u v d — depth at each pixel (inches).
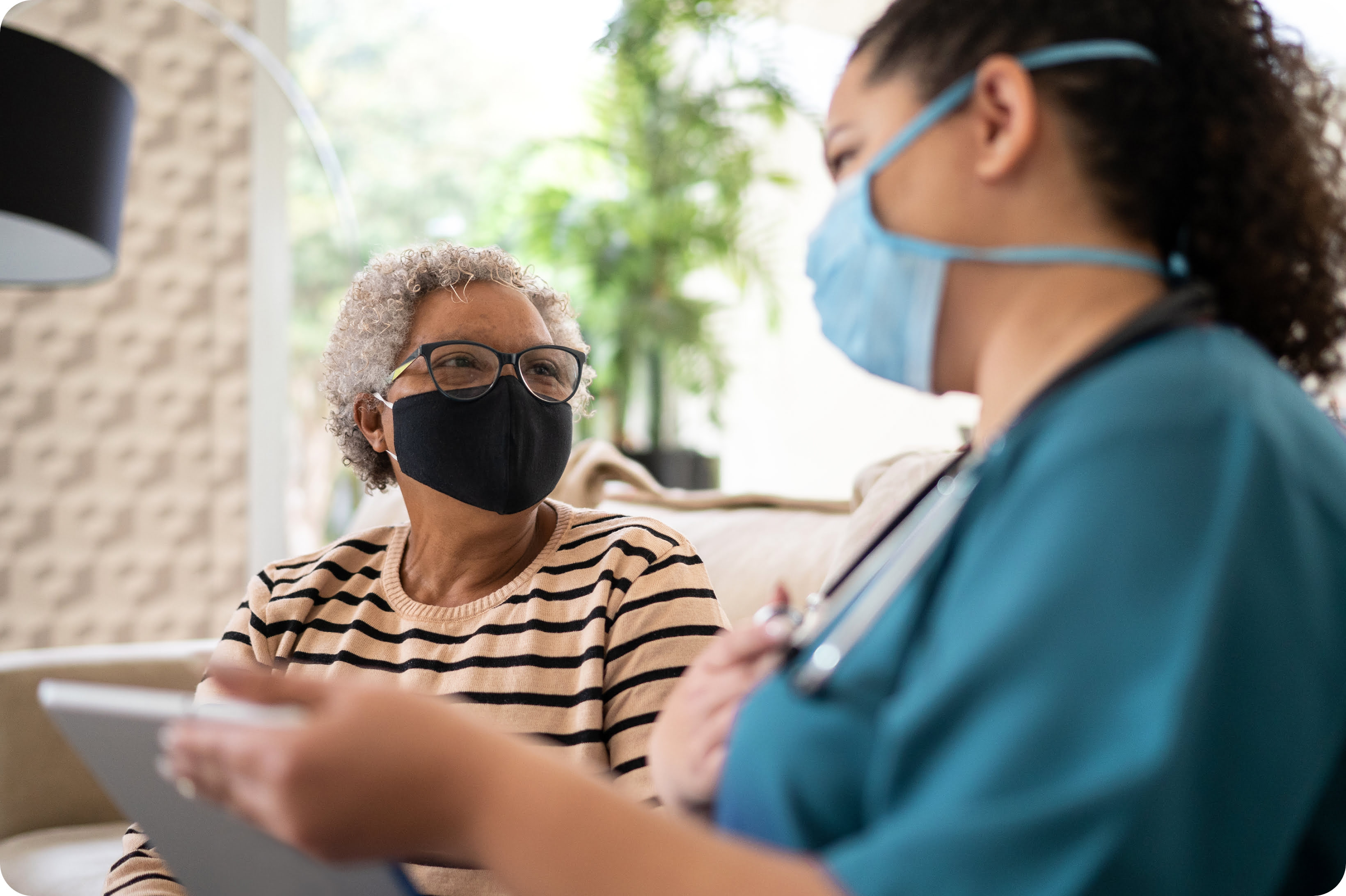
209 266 156.1
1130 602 17.1
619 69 213.3
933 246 22.8
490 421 50.9
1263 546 18.1
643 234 211.3
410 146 233.1
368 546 56.1
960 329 23.3
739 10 206.1
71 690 24.3
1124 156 22.3
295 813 18.4
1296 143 24.5
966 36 22.9
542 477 51.9
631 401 214.7
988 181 22.4
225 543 156.5
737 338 259.1
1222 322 24.4
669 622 49.3
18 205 73.4
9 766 73.8
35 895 64.5
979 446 23.0
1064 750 16.5
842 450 241.0
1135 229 22.8
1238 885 18.5
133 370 151.6
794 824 20.0
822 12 213.0
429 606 52.2
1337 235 25.0
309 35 221.5
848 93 25.0
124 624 150.9
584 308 213.0
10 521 145.3
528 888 18.3
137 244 151.6
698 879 17.3
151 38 152.1
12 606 145.3
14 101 73.2
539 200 217.5
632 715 47.4
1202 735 17.1
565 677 48.9
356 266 155.1
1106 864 15.8
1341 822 22.9
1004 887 16.0
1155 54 23.2
